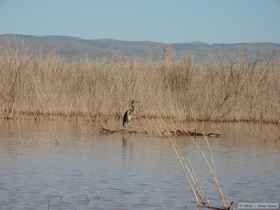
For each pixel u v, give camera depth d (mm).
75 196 33344
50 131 66938
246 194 34562
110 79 82375
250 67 80625
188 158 48156
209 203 32406
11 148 52281
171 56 82875
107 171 41281
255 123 77938
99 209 30609
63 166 43094
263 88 79438
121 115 79062
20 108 82875
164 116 72312
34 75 83812
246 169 42938
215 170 42375
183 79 79750
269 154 50875
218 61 82000
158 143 58000
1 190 34594
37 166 42875
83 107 81375
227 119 78562
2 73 82688
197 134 65000
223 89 79750
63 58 87750
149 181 37812
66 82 84312
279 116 78062
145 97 77062
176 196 33750
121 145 55938
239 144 57844
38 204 31391
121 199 32844
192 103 78375
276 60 80375
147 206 31312
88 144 56375
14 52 83938
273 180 38594
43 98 83125
